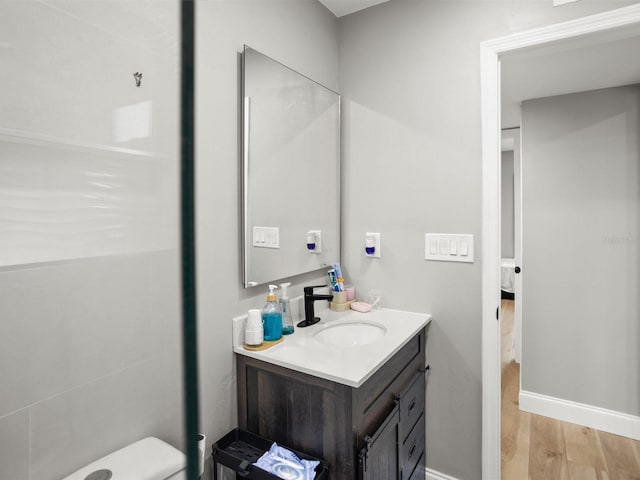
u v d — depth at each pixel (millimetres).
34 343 758
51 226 739
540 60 2033
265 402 1374
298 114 1713
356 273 2008
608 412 2387
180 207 183
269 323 1471
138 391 813
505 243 6227
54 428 794
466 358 1721
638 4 1379
